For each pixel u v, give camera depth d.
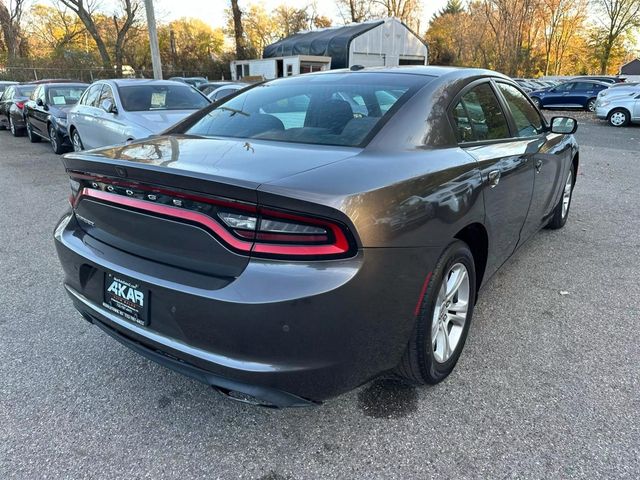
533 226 3.64
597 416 2.25
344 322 1.74
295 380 1.78
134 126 6.79
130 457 2.05
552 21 48.50
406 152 2.19
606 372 2.58
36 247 4.64
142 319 2.01
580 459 2.00
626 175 7.98
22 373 2.62
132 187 2.00
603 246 4.51
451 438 2.13
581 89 23.86
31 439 2.15
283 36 52.03
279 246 1.70
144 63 38.62
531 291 3.57
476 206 2.39
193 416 2.30
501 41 43.44
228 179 1.72
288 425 2.23
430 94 2.51
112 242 2.17
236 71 36.97
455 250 2.28
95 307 2.24
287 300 1.67
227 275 1.79
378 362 1.96
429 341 2.19
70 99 11.56
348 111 2.46
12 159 10.07
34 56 37.31
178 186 1.82
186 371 1.93
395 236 1.84
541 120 3.93
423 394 2.42
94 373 2.63
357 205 1.71
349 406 2.34
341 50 30.77
